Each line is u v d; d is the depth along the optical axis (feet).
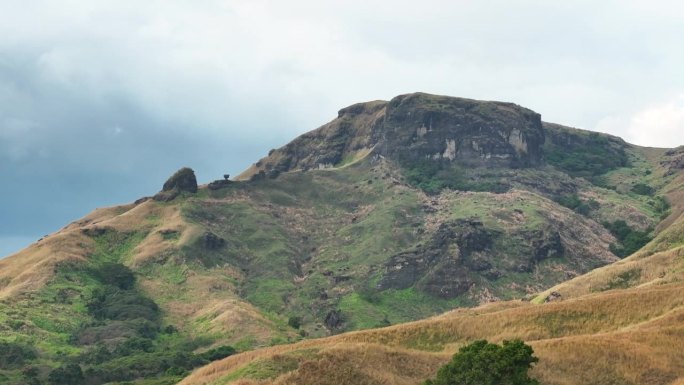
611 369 309.63
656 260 574.97
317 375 301.84
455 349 368.07
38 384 533.55
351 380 300.40
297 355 323.37
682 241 642.63
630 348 323.78
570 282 595.06
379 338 385.29
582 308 392.27
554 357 317.63
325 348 329.31
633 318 375.66
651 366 310.45
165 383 480.23
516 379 268.82
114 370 556.10
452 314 556.10
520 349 275.59
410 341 383.04
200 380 335.26
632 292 405.80
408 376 314.35
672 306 377.91
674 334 338.54
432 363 324.60
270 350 367.66
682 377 303.48
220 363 353.31
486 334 382.01
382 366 315.17
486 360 273.75
